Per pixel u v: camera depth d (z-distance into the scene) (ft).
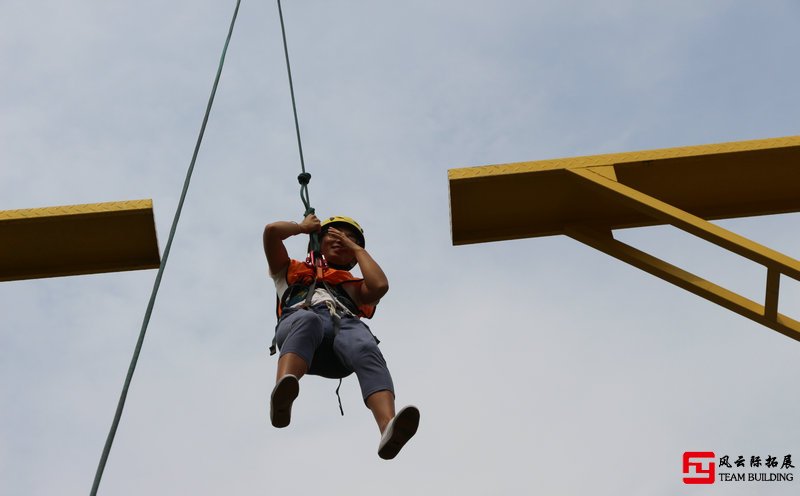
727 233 29.04
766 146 30.40
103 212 31.24
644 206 29.66
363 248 32.86
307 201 34.12
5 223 31.07
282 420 28.45
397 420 26.73
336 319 30.04
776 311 29.32
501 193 31.07
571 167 30.40
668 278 30.58
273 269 31.55
